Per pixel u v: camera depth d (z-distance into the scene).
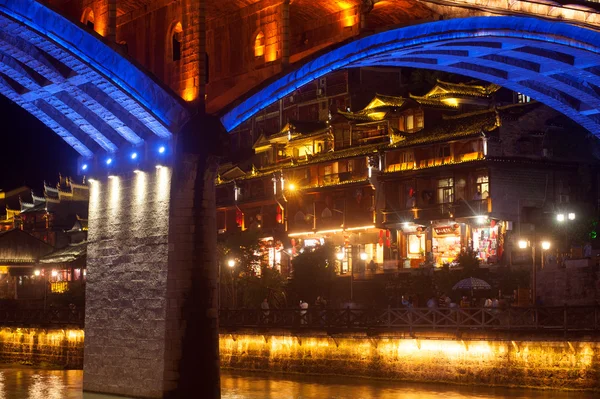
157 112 35.56
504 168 68.06
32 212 106.75
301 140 87.69
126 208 38.75
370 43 37.50
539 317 42.53
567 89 47.31
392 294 64.62
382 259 76.62
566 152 70.75
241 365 52.38
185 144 35.62
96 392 39.41
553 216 65.12
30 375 53.94
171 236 36.25
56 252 92.25
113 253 39.28
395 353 45.69
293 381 46.38
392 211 74.56
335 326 47.75
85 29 34.12
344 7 38.69
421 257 73.19
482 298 55.53
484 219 67.38
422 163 72.88
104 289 39.66
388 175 75.00
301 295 66.12
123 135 38.41
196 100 35.84
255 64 38.06
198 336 36.25
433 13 38.88
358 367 47.06
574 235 60.69
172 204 36.28
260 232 69.56
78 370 57.25
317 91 95.44
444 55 42.97
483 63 45.12
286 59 37.06
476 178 68.94
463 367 43.03
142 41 39.09
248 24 38.50
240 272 64.12
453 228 70.81
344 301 64.44
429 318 45.41
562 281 50.66
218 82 39.69
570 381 39.53
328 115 92.31
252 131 102.00
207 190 36.81
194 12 36.25
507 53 43.47
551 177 69.88
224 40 39.59
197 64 35.94
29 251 93.56
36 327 63.50
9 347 65.88
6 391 45.31
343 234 80.00
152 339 36.72
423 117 75.12
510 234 67.31
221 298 63.06
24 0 33.03
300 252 72.00
